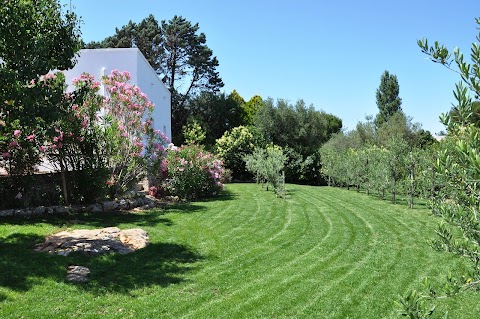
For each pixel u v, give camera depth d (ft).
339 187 80.48
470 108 7.66
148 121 42.73
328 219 39.60
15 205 34.99
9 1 24.11
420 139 98.27
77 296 18.95
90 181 37.19
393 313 17.60
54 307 17.65
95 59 50.83
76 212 36.14
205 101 127.03
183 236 30.96
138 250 26.71
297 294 19.83
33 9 25.67
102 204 38.06
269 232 33.50
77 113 36.24
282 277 22.40
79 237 27.02
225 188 67.21
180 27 123.54
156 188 47.78
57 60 26.84
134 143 40.98
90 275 21.66
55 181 37.47
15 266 21.58
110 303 18.45
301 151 96.78
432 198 10.09
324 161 86.89
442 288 8.53
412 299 7.73
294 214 42.11
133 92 41.50
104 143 38.93
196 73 130.11
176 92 126.41
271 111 102.58
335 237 32.04
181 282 21.52
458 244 8.59
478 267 8.78
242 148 88.58
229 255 26.73
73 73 50.62
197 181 50.60
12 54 23.53
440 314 17.13
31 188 35.68
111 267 23.22
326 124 108.78
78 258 23.68
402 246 29.27
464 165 7.67
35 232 28.17
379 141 107.65
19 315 16.69
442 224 8.96
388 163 52.90
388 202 53.21
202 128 120.06
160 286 20.85
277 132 101.50
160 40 122.11
